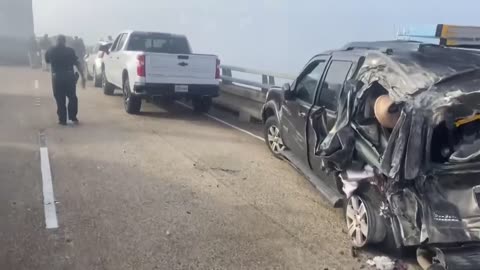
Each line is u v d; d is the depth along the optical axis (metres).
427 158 3.94
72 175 6.73
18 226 4.96
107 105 13.52
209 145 8.98
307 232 5.13
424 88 3.95
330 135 4.91
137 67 11.20
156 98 12.18
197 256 4.46
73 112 10.49
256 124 11.63
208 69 11.88
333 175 5.38
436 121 3.86
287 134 7.13
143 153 8.12
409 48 4.90
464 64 4.18
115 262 4.29
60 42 9.98
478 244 3.83
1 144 8.41
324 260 4.50
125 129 10.13
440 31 6.43
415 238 4.03
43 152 7.93
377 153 4.43
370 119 4.59
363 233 4.63
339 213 5.72
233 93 12.85
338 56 5.78
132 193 6.09
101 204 5.66
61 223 5.07
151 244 4.66
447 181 3.94
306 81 6.57
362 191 4.71
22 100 13.84
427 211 3.91
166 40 13.55
